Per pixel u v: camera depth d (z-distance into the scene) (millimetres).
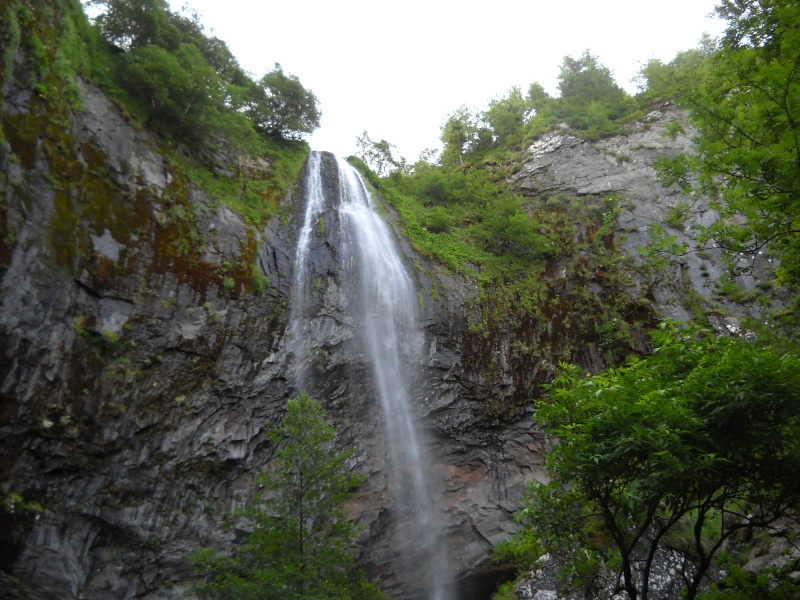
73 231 14844
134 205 16656
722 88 10203
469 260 25812
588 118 32969
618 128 31891
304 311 19703
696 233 26562
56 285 14125
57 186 14742
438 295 23359
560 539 8758
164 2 21297
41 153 14555
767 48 10055
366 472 19219
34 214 14008
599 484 7609
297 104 25844
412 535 19531
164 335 16016
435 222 27125
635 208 28203
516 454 22219
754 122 8844
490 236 27047
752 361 7043
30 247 13727
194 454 15922
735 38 10789
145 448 15164
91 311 14805
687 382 7402
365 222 24141
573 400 7910
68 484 13891
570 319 25172
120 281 15555
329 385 19375
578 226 28328
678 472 6637
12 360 13039
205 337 16812
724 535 7559
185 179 18734
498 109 37219
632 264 26359
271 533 11328
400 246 24562
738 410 6973
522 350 23609
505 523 20703
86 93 16750
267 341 18250
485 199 29953
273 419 17734
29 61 14812
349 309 20844
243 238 19125
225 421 16750
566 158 31641
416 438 20703
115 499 14500
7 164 13578
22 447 13195
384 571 18781
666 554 14844
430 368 21703
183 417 15977
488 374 22672
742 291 24422
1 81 13898
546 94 38250
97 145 16312
